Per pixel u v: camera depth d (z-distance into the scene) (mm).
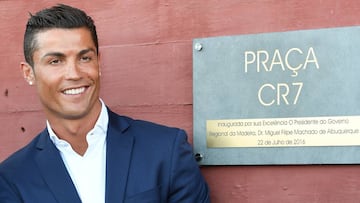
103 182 1278
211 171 1412
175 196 1272
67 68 1200
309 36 1336
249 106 1371
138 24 1490
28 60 1249
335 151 1302
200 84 1414
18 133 1563
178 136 1294
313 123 1319
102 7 1518
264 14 1391
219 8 1428
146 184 1237
